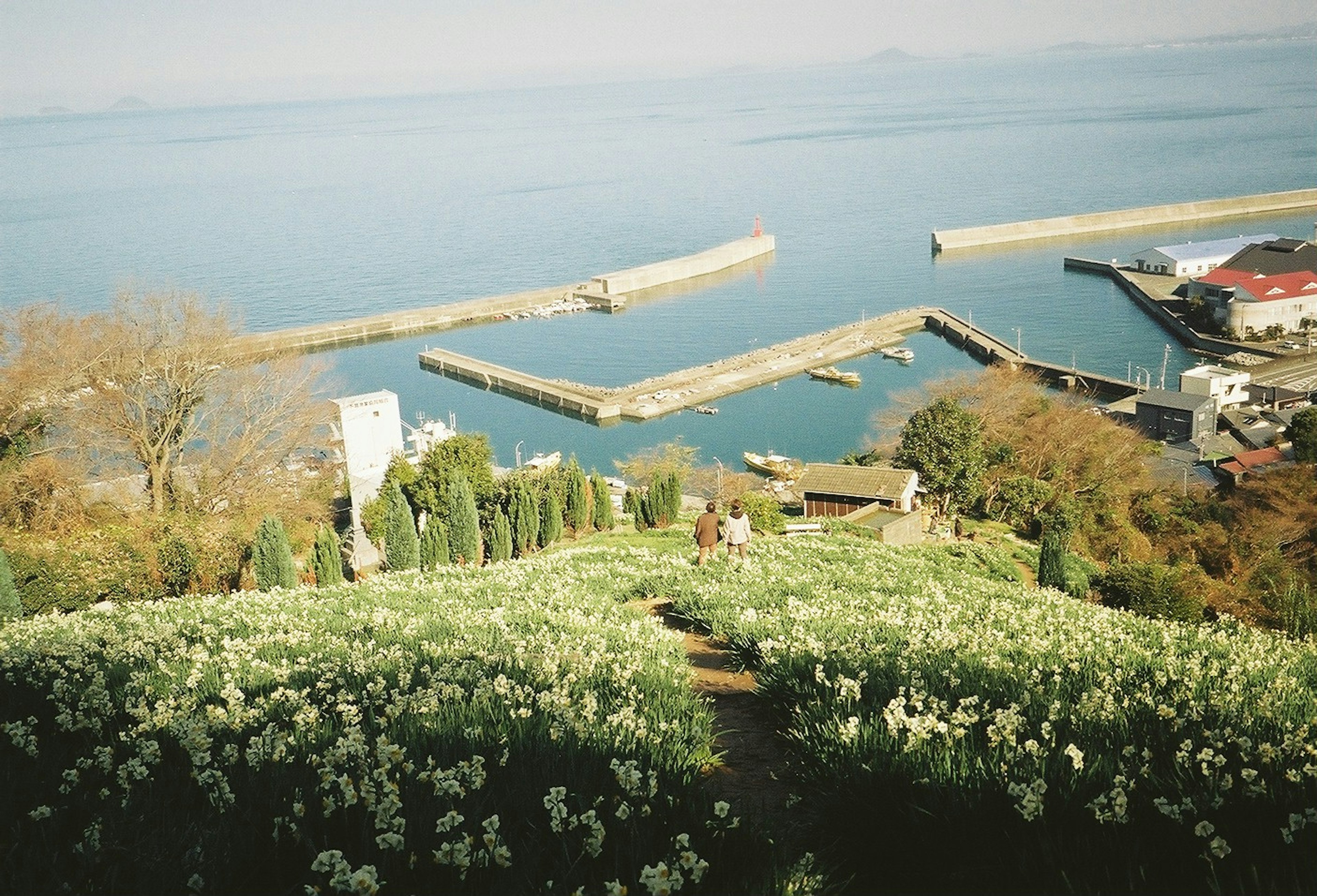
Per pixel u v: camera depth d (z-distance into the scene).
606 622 17.17
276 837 5.94
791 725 10.83
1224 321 140.38
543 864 5.92
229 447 53.19
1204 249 173.88
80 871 5.70
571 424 125.69
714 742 10.64
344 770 7.16
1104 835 6.11
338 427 69.44
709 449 113.56
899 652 13.62
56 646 15.05
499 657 12.65
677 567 23.45
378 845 5.83
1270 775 7.00
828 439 114.38
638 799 6.73
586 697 9.73
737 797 8.97
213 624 18.75
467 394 141.00
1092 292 173.25
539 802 6.69
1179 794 6.72
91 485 48.22
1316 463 77.00
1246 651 15.91
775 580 21.42
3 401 46.97
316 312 183.25
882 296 182.38
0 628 22.41
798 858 6.64
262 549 33.81
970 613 19.27
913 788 7.38
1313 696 11.75
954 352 146.88
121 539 35.31
